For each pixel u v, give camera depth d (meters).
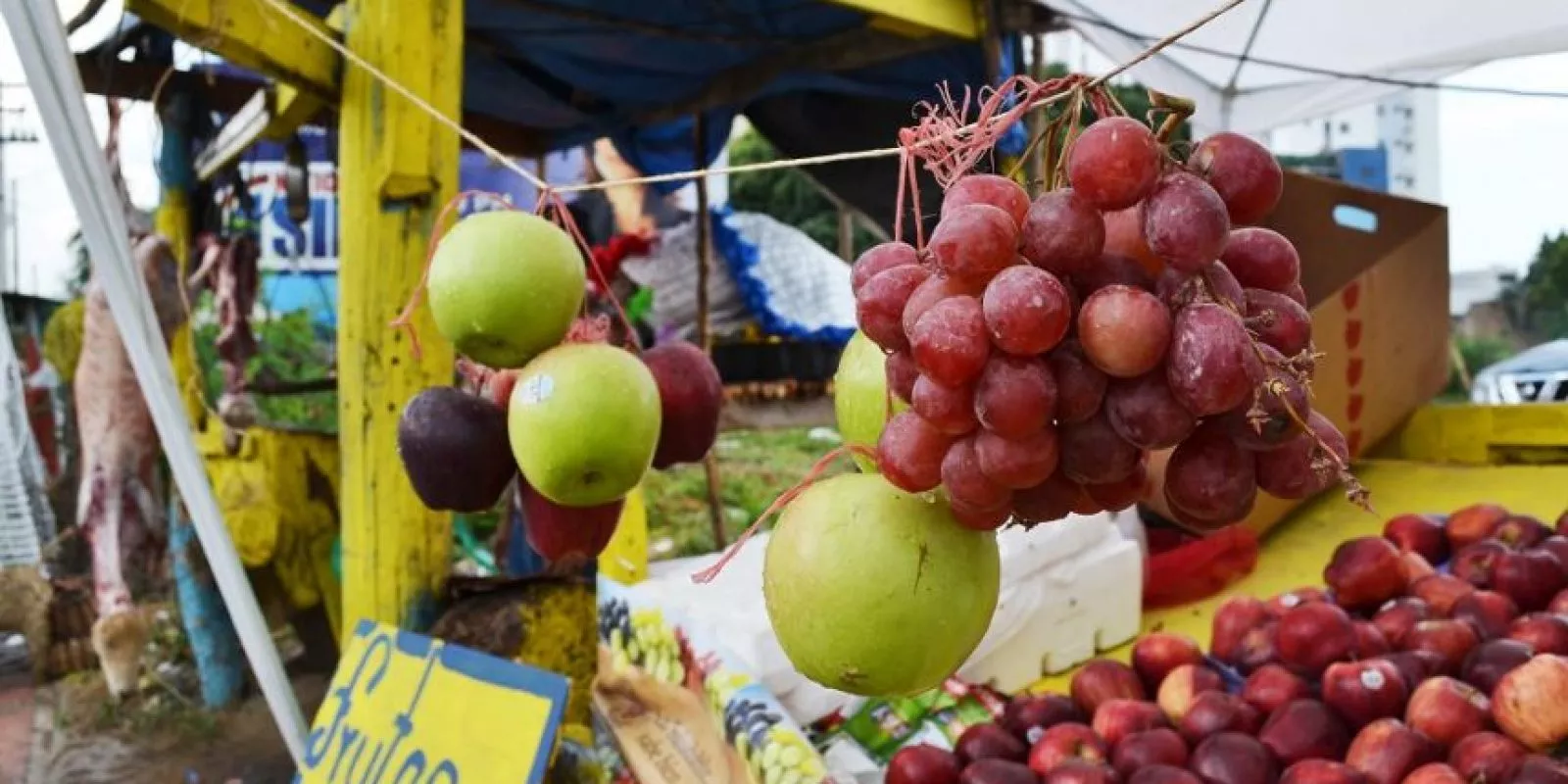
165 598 4.80
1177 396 0.72
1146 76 4.25
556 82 4.54
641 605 2.14
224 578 2.40
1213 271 0.76
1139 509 2.73
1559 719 1.49
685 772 1.86
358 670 2.08
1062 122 0.88
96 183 2.19
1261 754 1.62
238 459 4.20
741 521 6.88
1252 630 1.97
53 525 5.22
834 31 3.79
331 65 2.46
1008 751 1.76
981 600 0.95
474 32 3.82
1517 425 2.74
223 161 4.42
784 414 6.10
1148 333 0.70
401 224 2.42
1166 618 2.51
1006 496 0.81
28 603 5.00
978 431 0.78
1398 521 2.35
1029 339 0.71
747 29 3.77
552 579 2.61
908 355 0.83
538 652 2.51
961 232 0.76
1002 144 2.66
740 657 1.89
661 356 1.60
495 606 2.51
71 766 4.16
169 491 4.71
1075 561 2.31
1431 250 2.98
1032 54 3.73
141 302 2.29
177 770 4.10
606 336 1.57
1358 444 2.86
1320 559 2.59
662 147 5.07
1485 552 2.08
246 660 4.51
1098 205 0.75
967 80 3.77
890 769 1.75
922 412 0.79
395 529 2.47
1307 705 1.69
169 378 2.33
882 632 0.91
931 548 0.92
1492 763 1.50
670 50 3.99
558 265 1.44
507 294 1.40
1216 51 3.86
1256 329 0.77
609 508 1.65
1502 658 1.69
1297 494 0.79
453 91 2.43
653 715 2.05
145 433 4.58
